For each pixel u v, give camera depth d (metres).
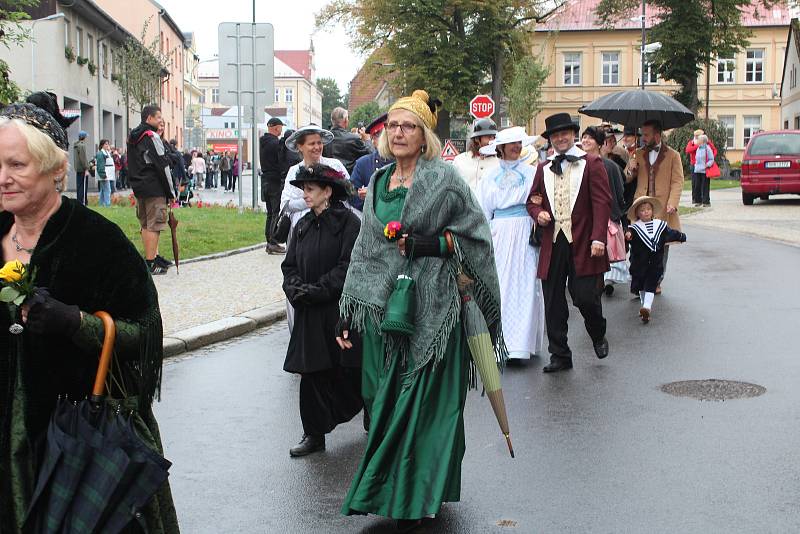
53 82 41.00
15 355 2.98
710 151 28.78
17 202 2.97
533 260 8.53
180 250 15.67
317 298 5.73
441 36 49.91
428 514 4.46
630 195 12.12
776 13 68.38
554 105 70.69
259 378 7.92
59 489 2.83
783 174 28.08
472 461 5.68
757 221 23.20
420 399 4.61
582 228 7.93
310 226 5.97
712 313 10.73
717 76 69.12
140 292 3.08
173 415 6.80
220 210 24.39
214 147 76.19
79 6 42.97
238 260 15.29
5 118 3.00
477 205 4.78
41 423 3.00
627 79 69.75
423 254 4.70
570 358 8.12
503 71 53.06
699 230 21.41
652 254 10.27
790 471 5.38
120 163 42.94
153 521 3.04
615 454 5.75
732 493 5.05
